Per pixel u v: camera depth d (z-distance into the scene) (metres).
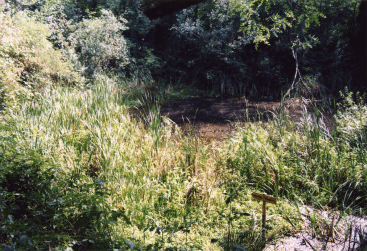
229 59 9.91
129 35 12.42
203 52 10.17
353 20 9.52
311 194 3.75
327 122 6.02
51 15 10.58
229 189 3.90
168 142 4.82
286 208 3.47
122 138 4.80
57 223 2.49
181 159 4.38
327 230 3.20
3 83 5.72
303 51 9.30
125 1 11.95
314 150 4.38
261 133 5.15
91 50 9.92
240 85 9.89
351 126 4.86
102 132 4.87
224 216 3.39
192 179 3.84
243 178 4.09
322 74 9.45
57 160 3.71
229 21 9.80
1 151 3.09
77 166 3.66
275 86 9.70
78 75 8.57
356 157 4.16
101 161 4.08
